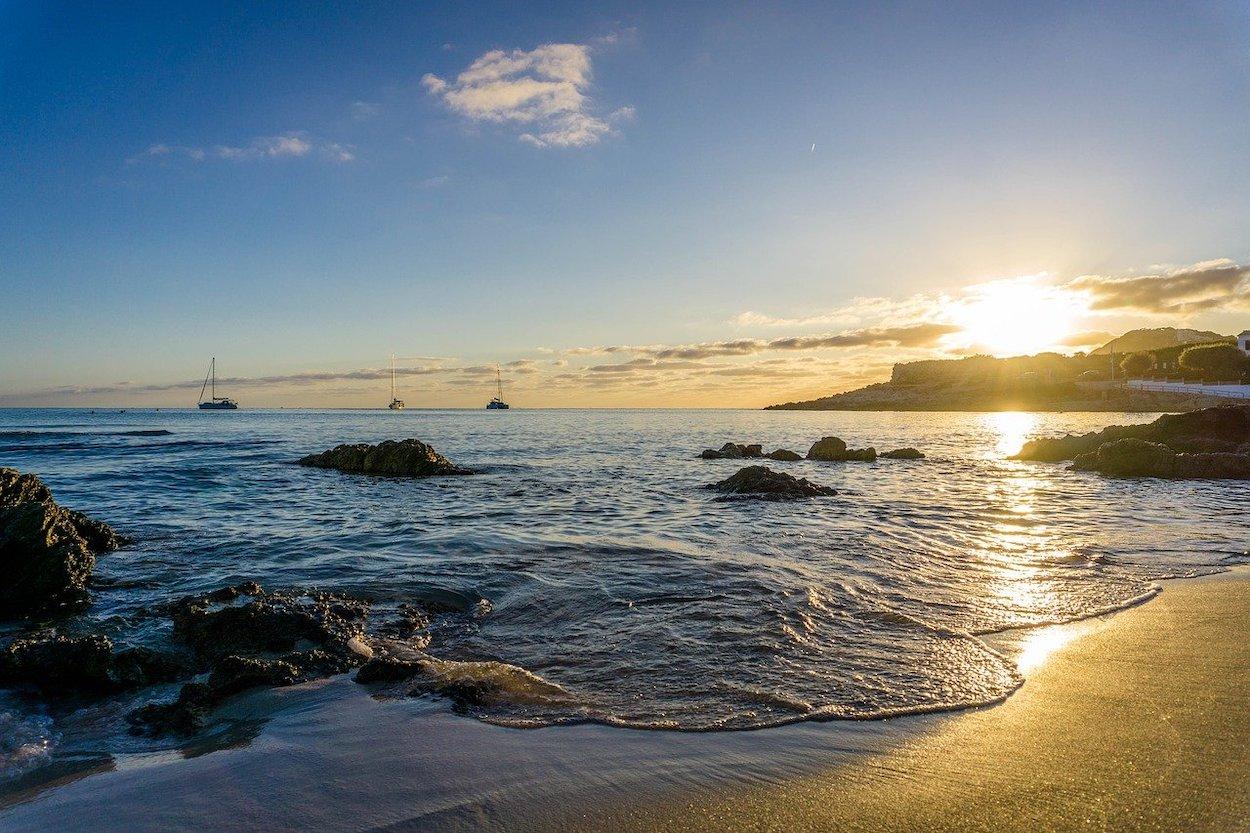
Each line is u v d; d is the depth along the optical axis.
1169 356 123.94
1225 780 3.89
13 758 4.67
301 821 3.71
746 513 15.30
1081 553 10.48
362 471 26.64
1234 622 6.95
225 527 13.59
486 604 8.10
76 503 17.30
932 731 4.70
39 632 6.88
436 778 4.16
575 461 32.56
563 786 4.03
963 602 7.86
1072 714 4.89
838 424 90.25
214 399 190.12
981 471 26.81
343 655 6.41
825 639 6.66
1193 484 21.27
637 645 6.59
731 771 4.19
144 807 3.91
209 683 5.85
